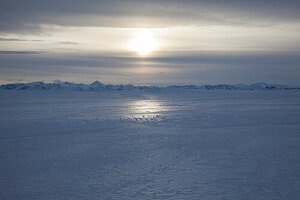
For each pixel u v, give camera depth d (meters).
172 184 12.01
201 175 13.21
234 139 22.28
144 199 10.40
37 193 11.04
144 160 16.05
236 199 10.34
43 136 24.00
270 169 14.09
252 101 79.06
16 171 14.01
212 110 49.38
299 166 14.59
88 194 10.91
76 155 17.31
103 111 48.00
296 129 27.11
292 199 10.31
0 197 10.66
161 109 52.59
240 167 14.48
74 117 38.16
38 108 54.31
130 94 158.12
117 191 11.23
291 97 104.81
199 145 20.08
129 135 24.45
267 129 27.33
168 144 20.48
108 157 16.77
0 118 36.84
